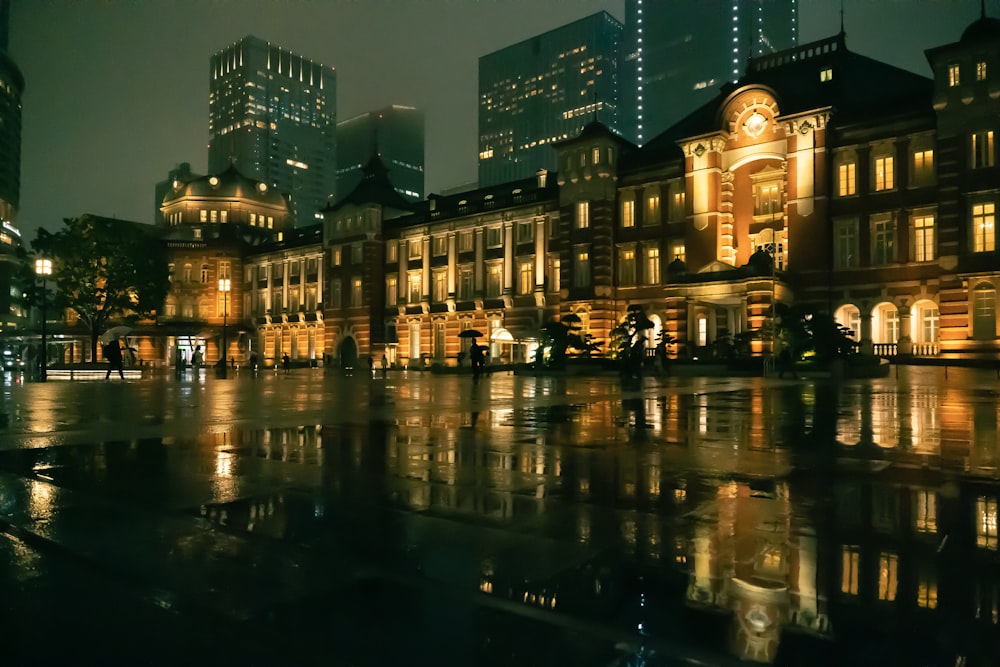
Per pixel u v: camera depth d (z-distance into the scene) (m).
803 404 16.88
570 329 44.97
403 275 67.31
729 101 45.84
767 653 3.12
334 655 3.12
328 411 14.91
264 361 80.44
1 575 4.20
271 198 90.00
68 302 53.88
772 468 7.72
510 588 3.93
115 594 3.88
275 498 6.19
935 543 4.81
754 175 46.56
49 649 3.21
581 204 52.50
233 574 4.15
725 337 43.16
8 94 127.06
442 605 3.68
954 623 3.44
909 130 39.56
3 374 46.66
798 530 5.14
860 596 3.80
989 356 36.03
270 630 3.39
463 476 7.25
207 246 82.25
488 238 60.56
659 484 6.85
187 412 14.70
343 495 6.32
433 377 41.12
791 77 47.91
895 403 17.20
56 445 9.47
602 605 3.68
